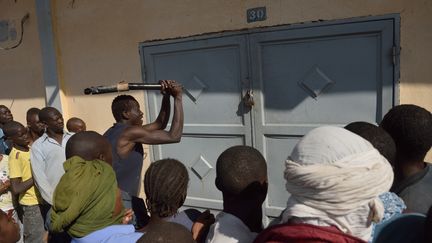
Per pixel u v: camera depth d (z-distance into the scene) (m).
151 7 3.89
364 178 1.11
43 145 3.26
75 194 1.57
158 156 4.09
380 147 1.47
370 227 1.17
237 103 3.55
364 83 2.99
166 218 1.67
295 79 3.25
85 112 4.58
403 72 2.82
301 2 3.12
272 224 1.36
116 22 4.15
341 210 1.12
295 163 1.19
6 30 5.14
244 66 3.44
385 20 2.83
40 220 3.59
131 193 2.49
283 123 3.34
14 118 5.34
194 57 3.71
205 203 3.87
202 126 3.76
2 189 3.56
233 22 3.44
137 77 4.11
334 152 1.15
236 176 1.47
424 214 1.37
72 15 4.46
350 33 2.97
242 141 3.58
